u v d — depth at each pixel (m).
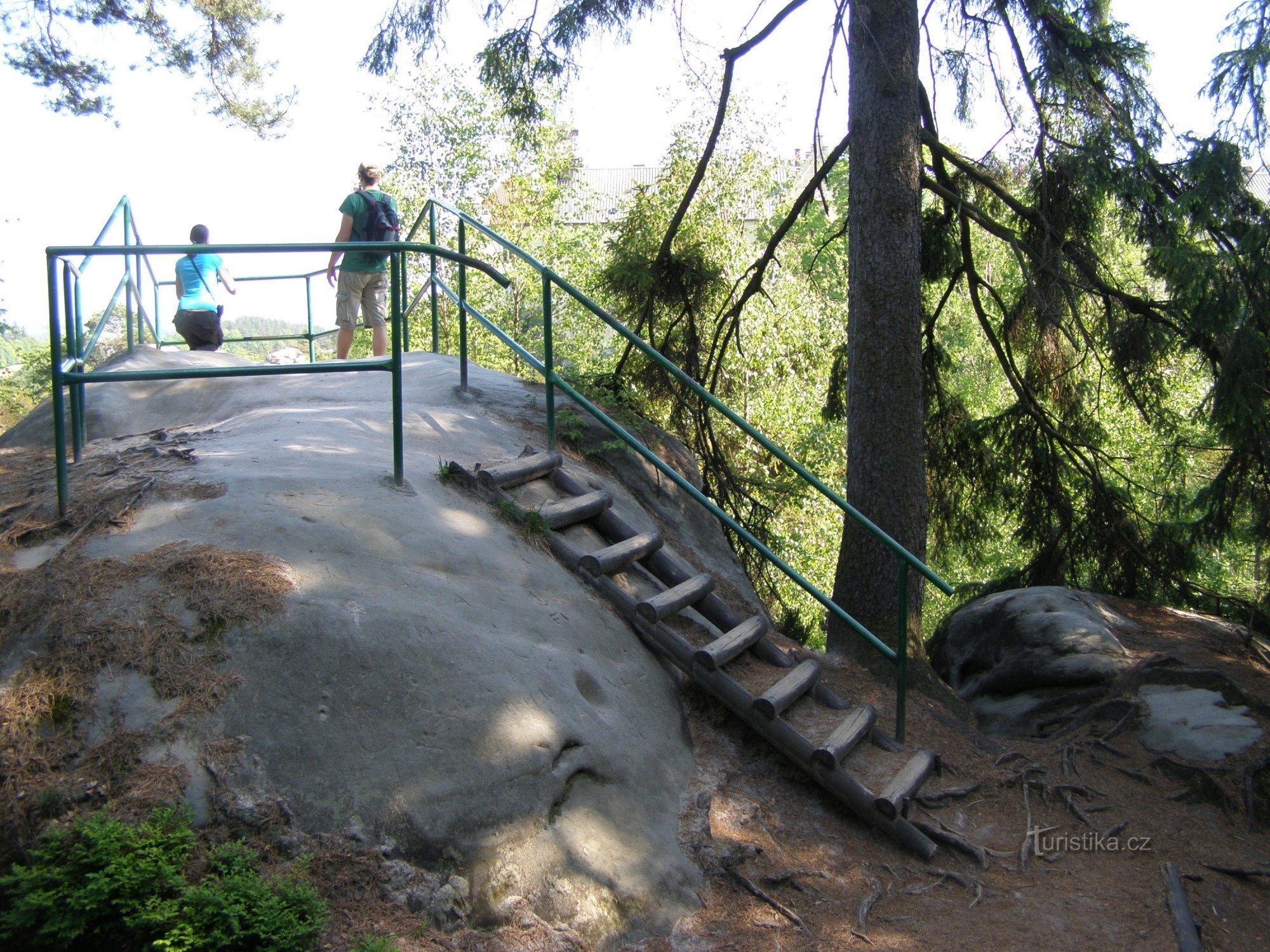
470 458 6.09
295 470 5.04
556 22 9.04
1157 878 5.05
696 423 11.17
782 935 4.01
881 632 7.17
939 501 11.29
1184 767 6.23
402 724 3.81
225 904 3.16
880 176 7.39
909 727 6.21
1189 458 11.35
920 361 7.50
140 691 3.67
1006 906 4.56
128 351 7.71
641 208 12.03
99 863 3.19
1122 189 8.84
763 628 5.82
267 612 3.96
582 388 8.09
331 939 3.28
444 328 22.17
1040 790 5.86
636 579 5.79
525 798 3.83
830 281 21.33
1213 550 10.05
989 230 9.48
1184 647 7.99
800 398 18.83
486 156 21.92
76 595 3.97
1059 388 10.60
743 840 4.50
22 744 3.52
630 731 4.59
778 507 11.67
